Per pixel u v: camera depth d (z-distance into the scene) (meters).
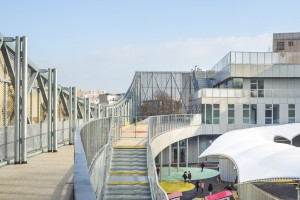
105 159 14.96
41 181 8.25
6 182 8.13
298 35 73.88
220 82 58.66
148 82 75.62
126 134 28.48
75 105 21.58
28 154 13.20
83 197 2.10
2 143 10.85
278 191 26.73
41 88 16.03
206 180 38.03
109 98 116.88
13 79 12.23
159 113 72.75
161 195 11.09
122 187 14.39
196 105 54.06
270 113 50.06
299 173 16.88
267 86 51.47
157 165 48.38
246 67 50.56
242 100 49.88
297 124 38.75
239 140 26.69
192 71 75.94
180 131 39.88
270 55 50.91
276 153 20.34
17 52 11.59
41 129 15.13
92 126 12.69
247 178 18.45
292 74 50.72
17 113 11.48
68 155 13.98
